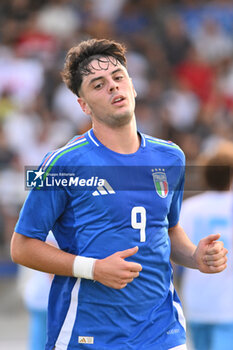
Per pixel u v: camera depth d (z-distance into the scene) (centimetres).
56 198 992
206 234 1541
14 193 2775
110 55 1020
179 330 1051
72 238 1007
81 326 998
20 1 3969
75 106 3425
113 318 992
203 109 3778
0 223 2744
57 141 3238
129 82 1020
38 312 1548
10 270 2750
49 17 3900
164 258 1032
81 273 961
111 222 987
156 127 3544
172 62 3994
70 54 1035
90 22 3978
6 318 2639
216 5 4231
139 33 4072
